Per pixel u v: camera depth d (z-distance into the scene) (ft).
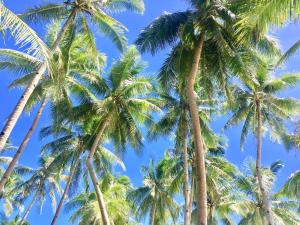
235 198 110.52
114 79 80.07
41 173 116.98
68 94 80.12
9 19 38.32
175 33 61.00
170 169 103.55
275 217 106.01
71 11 60.49
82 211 97.35
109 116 78.64
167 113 87.40
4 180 63.16
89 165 74.59
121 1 64.75
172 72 61.46
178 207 114.93
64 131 92.99
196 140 52.03
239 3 53.42
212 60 59.88
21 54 54.29
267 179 110.11
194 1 59.62
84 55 78.74
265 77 86.94
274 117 90.84
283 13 31.04
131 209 115.44
